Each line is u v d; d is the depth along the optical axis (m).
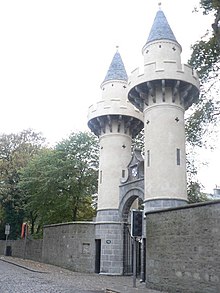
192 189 32.28
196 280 14.05
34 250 35.41
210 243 13.59
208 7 18.92
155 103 23.39
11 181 42.56
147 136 23.44
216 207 13.53
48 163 36.50
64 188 35.78
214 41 20.00
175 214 15.71
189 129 23.92
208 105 22.73
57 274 22.61
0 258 36.00
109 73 29.97
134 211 17.02
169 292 15.32
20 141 47.16
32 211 39.69
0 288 13.47
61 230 29.59
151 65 23.17
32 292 12.71
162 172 22.02
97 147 37.28
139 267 26.50
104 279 21.44
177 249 15.30
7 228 38.97
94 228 27.58
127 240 26.64
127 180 26.55
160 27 24.95
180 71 22.78
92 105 29.41
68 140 37.12
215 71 22.06
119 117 28.20
